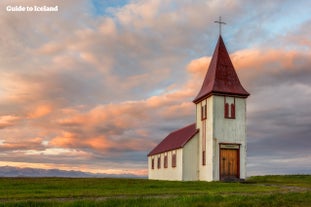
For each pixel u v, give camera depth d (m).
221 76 47.66
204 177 46.56
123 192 26.61
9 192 26.28
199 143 49.19
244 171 45.53
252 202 20.61
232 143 45.69
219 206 19.30
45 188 30.52
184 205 19.00
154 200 20.38
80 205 18.55
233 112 46.44
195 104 51.56
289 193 24.89
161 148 61.03
